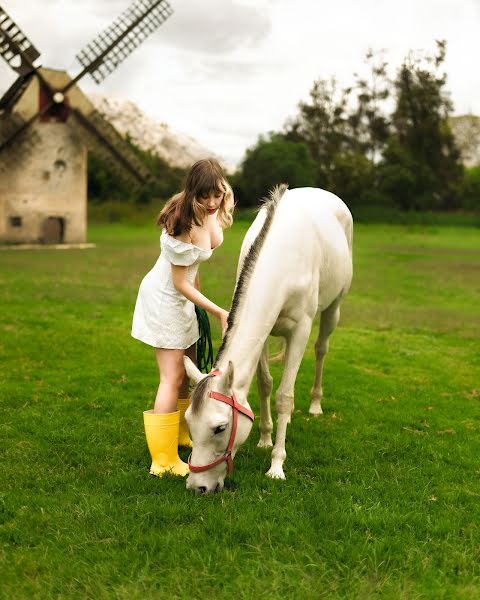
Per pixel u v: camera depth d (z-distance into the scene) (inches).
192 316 166.9
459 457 188.1
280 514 143.3
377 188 2358.5
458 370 293.4
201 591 116.0
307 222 172.6
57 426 200.2
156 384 249.6
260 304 152.4
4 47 978.1
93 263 678.5
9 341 306.8
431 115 2524.6
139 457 178.9
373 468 175.6
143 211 1615.4
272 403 236.2
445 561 128.4
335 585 118.1
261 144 2149.4
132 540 131.6
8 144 978.1
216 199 154.7
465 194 2416.3
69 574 120.0
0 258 729.0
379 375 283.3
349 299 489.7
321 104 2746.1
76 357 286.8
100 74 1040.8
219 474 145.2
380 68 2704.2
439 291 542.9
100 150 1051.3
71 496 151.5
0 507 146.2
